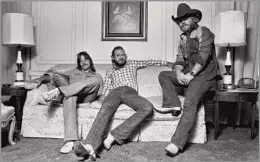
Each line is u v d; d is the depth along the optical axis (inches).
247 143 82.7
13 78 119.5
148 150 74.5
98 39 119.9
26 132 88.0
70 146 73.3
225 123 116.5
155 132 83.7
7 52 117.0
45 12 120.7
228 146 79.2
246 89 93.0
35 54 121.5
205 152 73.2
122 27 118.8
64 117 78.4
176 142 70.0
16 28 102.7
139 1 118.1
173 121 83.4
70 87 79.7
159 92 98.0
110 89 93.1
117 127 76.6
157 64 102.7
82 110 84.7
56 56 121.1
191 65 84.2
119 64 95.5
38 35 121.1
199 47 79.3
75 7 120.1
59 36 120.7
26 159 66.5
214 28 101.4
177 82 84.0
